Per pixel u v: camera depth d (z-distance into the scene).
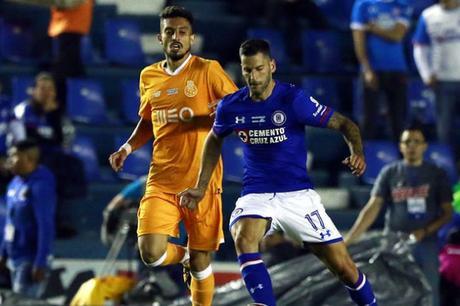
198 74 29.56
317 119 27.73
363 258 35.88
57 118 46.41
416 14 58.62
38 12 55.62
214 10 59.25
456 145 52.59
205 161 28.44
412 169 39.28
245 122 27.91
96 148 51.34
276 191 28.12
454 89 51.00
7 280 41.88
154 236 29.62
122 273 43.56
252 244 27.77
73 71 51.53
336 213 48.56
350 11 59.03
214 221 30.11
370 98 50.53
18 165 40.72
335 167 52.41
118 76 54.53
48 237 40.72
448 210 39.25
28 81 51.53
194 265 30.42
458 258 39.91
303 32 56.59
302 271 35.75
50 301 40.59
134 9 59.34
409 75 56.34
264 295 27.48
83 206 48.09
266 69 27.39
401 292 35.28
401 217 39.19
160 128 29.84
